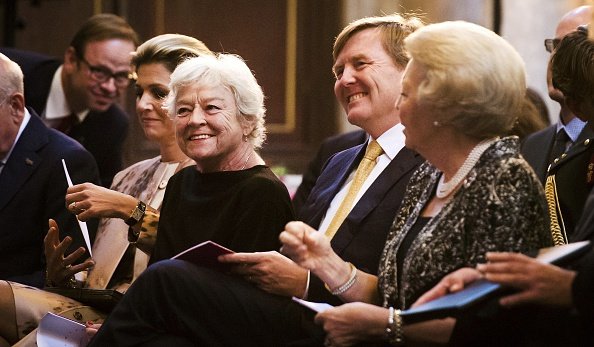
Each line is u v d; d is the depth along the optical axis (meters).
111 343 5.35
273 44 15.78
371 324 4.89
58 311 6.60
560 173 6.20
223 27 15.78
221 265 5.44
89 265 6.91
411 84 5.05
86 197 6.80
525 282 4.36
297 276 5.49
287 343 5.44
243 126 6.36
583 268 4.35
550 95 6.82
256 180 6.13
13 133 8.10
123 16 15.64
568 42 5.70
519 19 14.52
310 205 6.50
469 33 4.98
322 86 15.72
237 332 5.39
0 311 6.52
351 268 5.29
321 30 15.69
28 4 15.64
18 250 8.07
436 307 4.41
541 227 4.78
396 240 5.24
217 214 6.18
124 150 15.09
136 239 6.88
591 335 4.59
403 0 15.24
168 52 7.51
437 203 5.14
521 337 4.77
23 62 10.52
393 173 5.99
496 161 4.86
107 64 10.19
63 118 10.37
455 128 4.99
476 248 4.77
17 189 8.07
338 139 9.00
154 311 5.37
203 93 6.27
